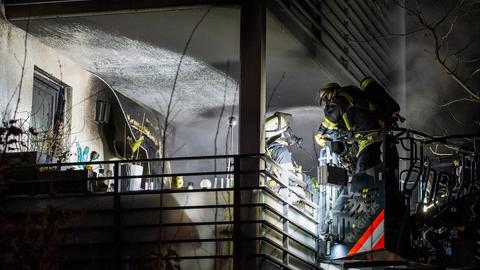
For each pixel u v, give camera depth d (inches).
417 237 765.3
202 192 735.7
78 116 984.9
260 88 789.9
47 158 805.9
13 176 745.6
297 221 783.1
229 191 723.4
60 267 716.0
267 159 716.7
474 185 788.0
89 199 741.9
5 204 744.3
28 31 896.3
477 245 773.9
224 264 712.4
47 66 935.0
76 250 723.4
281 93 1025.5
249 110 788.0
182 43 898.1
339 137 794.2
